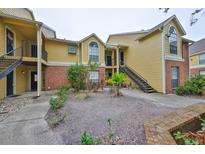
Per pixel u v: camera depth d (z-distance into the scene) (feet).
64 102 25.22
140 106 22.29
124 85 52.70
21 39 41.86
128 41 58.65
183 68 46.55
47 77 46.32
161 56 42.06
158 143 9.35
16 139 12.94
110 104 24.08
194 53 81.25
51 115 19.71
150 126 12.46
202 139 8.04
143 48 49.73
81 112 19.97
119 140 11.89
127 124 15.15
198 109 17.46
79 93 35.14
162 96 35.24
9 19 32.07
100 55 53.57
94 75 51.60
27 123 17.07
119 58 59.82
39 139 12.94
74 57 51.11
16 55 38.68
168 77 42.22
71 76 38.40
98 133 13.56
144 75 48.67
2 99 30.53
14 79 37.47
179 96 35.88
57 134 14.05
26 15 48.11
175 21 44.27
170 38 43.57
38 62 34.60
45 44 46.70
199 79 39.34
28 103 26.94
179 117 14.65
